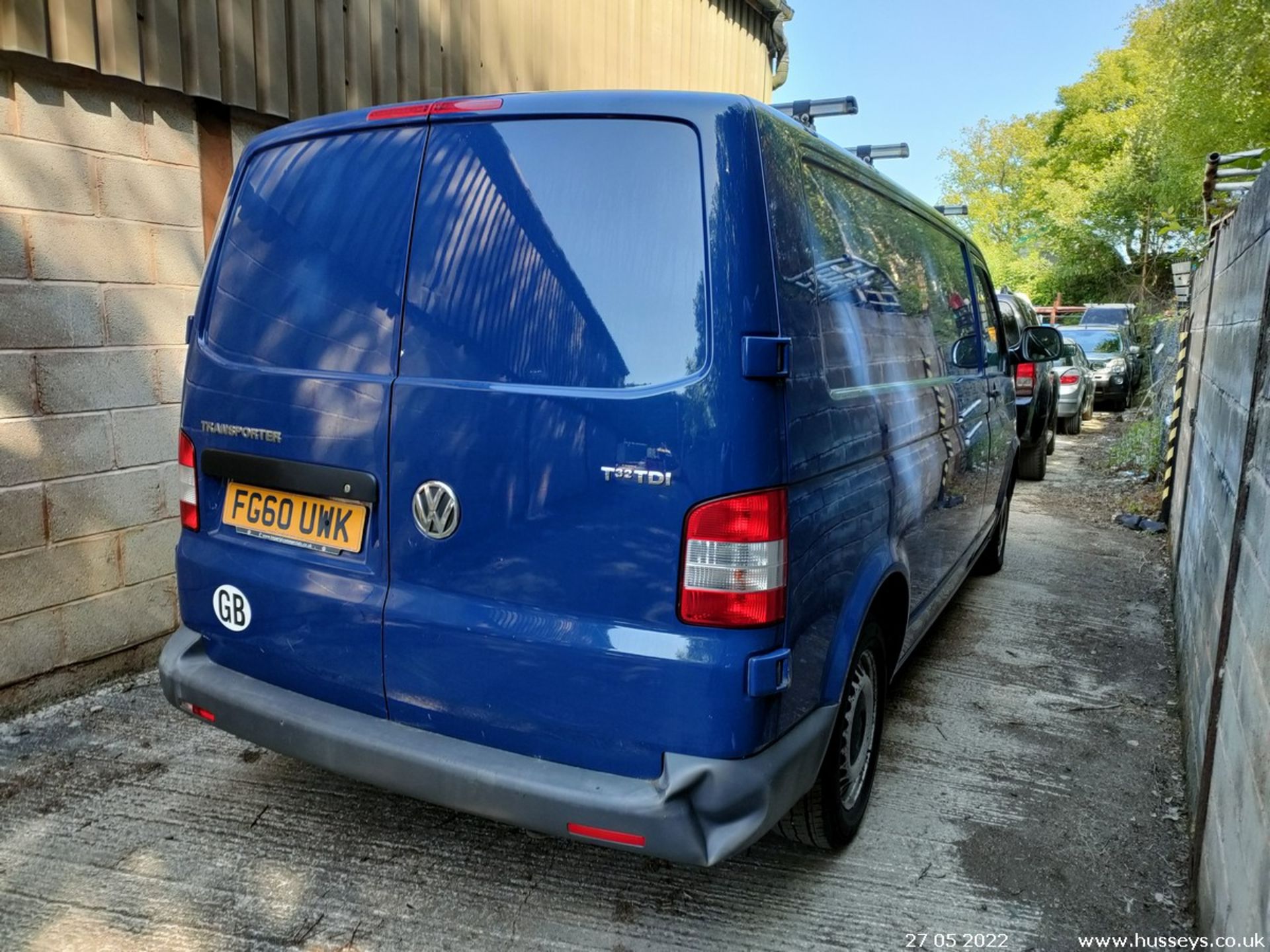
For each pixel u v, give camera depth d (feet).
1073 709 12.88
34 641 11.31
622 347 6.56
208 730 11.10
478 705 7.09
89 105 11.27
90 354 11.59
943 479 11.50
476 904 8.21
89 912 7.89
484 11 18.04
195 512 8.59
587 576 6.66
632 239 6.63
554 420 6.67
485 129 7.16
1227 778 7.80
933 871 8.96
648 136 6.69
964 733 12.01
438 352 7.13
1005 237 123.54
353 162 7.74
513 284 6.91
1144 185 76.38
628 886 8.53
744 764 6.59
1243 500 9.42
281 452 7.86
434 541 7.14
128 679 12.41
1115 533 23.72
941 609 12.58
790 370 6.74
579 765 6.89
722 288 6.41
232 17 12.53
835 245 8.14
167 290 12.46
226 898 8.14
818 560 7.27
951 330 12.78
